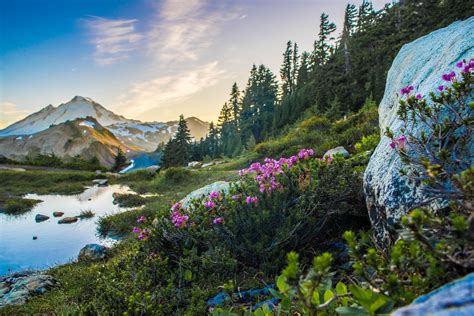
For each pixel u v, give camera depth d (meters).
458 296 0.86
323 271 1.21
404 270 1.47
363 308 1.38
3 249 9.91
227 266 3.50
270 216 3.83
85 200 20.81
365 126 11.48
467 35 3.21
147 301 2.87
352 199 4.17
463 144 2.08
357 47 40.56
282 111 62.44
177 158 54.53
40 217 14.70
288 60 84.50
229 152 64.94
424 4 34.56
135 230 4.68
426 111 2.37
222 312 2.47
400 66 5.08
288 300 2.01
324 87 37.22
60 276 6.28
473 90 2.36
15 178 31.06
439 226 1.33
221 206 4.21
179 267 3.76
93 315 3.01
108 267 5.07
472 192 1.40
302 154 4.87
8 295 5.36
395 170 2.69
